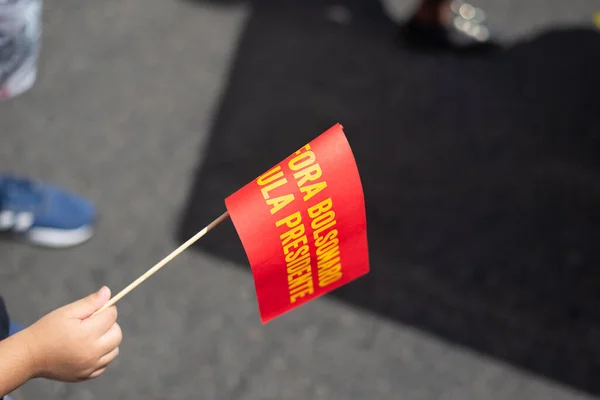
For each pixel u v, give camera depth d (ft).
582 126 7.48
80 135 6.77
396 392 5.49
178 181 6.55
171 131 6.94
